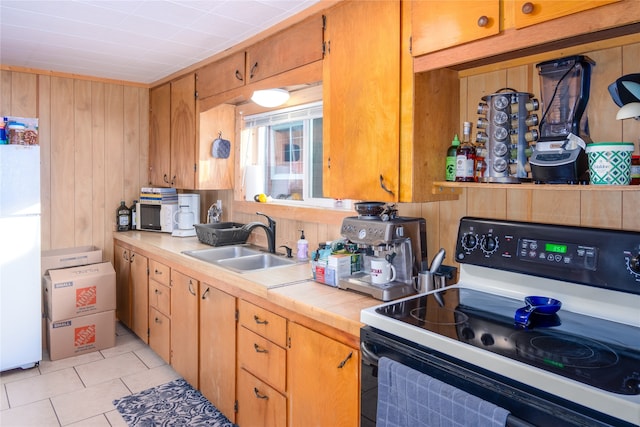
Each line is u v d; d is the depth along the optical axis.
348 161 1.94
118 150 3.86
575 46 1.46
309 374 1.69
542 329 1.25
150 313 3.20
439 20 1.57
